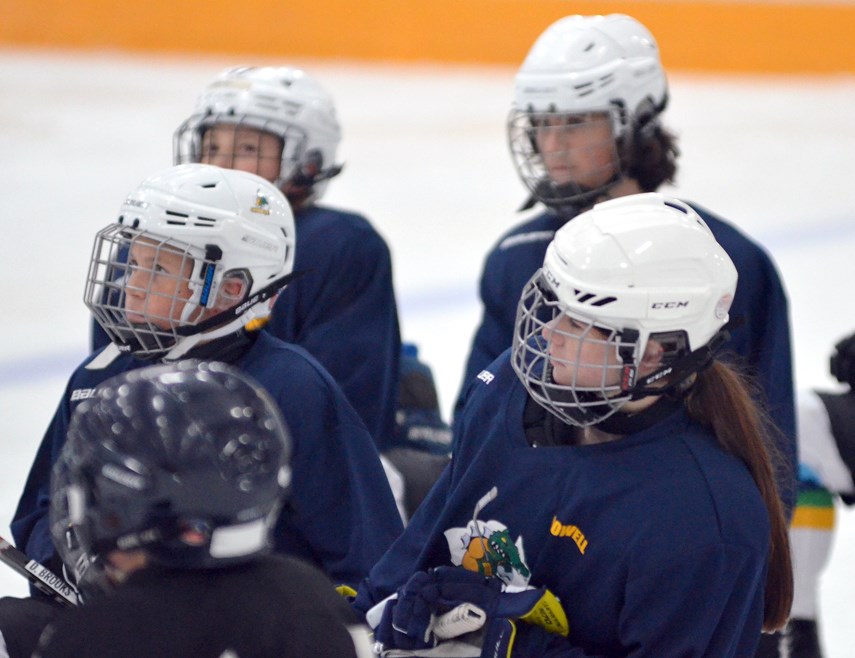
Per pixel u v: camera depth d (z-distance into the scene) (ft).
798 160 144.46
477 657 22.90
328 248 39.86
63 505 19.77
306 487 27.76
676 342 22.67
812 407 37.73
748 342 35.35
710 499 22.31
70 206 108.06
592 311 22.15
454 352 75.20
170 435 17.38
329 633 17.93
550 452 23.59
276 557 18.76
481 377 26.05
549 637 23.39
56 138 132.16
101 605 17.11
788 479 31.81
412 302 86.69
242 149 40.52
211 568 17.66
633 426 23.13
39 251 94.63
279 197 29.50
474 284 92.38
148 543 17.29
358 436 28.58
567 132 37.01
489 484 24.53
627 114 36.99
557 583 23.76
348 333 39.65
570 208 37.99
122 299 28.22
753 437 23.40
